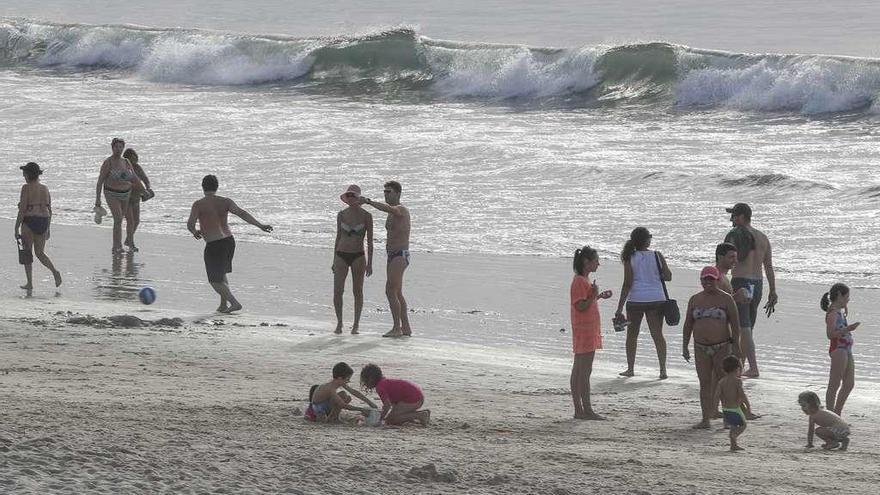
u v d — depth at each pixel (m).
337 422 41.72
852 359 47.03
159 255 84.62
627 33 197.50
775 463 37.88
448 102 167.25
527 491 30.31
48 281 76.56
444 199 101.75
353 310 68.94
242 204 102.50
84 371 50.19
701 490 32.06
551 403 48.25
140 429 35.47
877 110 139.38
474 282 75.44
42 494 25.55
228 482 28.33
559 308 68.69
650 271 53.56
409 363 55.78
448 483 30.67
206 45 198.25
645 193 100.56
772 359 58.19
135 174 86.38
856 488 33.66
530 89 169.00
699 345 44.69
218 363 53.81
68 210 102.12
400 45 184.62
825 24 195.88
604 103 159.25
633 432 43.25
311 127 139.38
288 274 78.56
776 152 117.12
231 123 144.00
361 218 62.09
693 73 156.00
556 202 99.06
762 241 54.38
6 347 55.38
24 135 140.50
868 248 80.62
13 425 33.91
